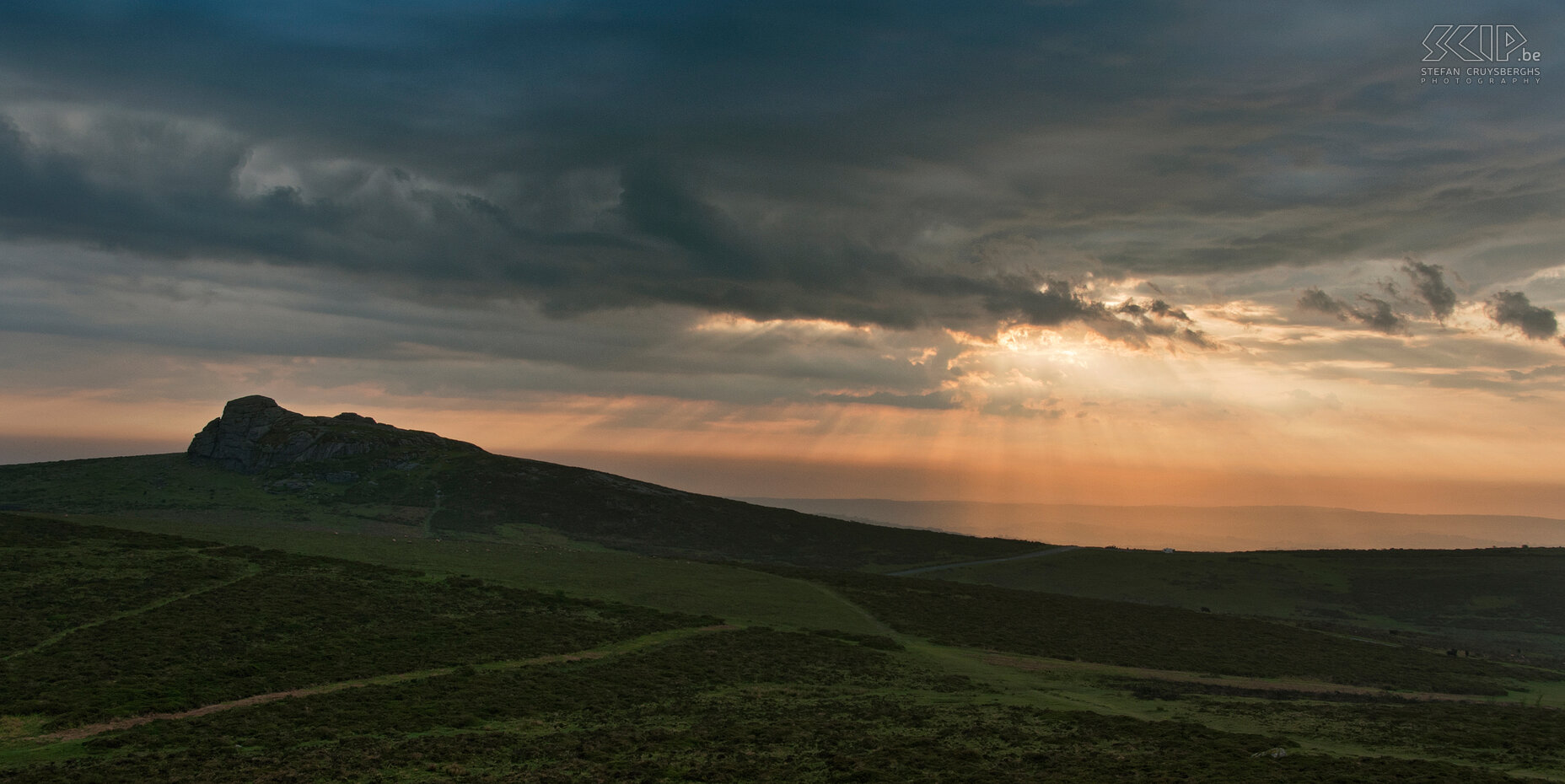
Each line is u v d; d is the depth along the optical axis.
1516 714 54.41
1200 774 35.06
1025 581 149.00
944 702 53.88
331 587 71.12
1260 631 91.19
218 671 50.38
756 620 80.62
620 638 67.94
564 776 35.44
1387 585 138.00
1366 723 48.94
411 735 41.78
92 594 61.59
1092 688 60.88
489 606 72.50
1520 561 149.12
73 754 36.88
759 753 40.03
